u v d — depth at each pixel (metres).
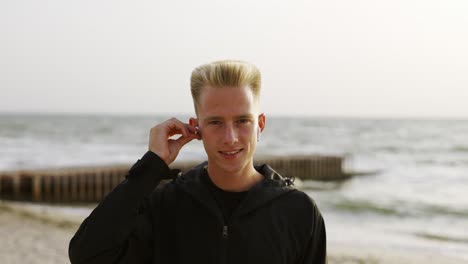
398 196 21.72
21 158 36.94
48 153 42.03
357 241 11.96
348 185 26.59
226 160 1.79
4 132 77.25
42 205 18.88
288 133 85.25
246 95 1.76
